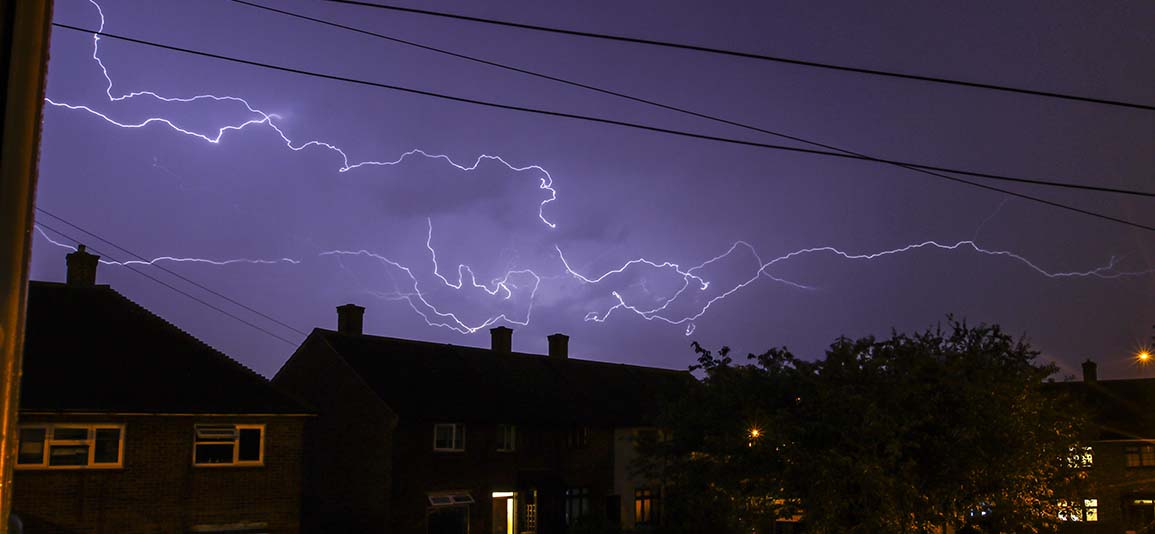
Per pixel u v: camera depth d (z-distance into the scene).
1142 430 44.06
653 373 49.59
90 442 25.44
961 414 17.95
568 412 39.75
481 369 40.09
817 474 17.56
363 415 33.69
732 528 20.77
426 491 33.34
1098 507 43.53
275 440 28.59
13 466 1.51
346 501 33.25
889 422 17.55
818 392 18.67
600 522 32.81
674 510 23.94
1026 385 18.89
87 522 24.95
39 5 1.62
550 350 45.94
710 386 20.42
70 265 30.14
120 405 25.78
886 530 17.02
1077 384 50.12
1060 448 19.52
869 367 18.75
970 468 17.72
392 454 32.47
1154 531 38.59
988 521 18.98
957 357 18.75
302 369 36.06
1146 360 36.59
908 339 19.30
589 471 39.78
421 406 33.81
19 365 1.52
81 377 26.25
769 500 18.66
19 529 1.47
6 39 1.56
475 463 35.22
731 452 19.12
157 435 26.48
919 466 18.08
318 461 34.44
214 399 27.72
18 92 1.56
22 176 1.56
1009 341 19.75
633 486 41.44
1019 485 18.34
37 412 24.52
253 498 27.84
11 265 1.52
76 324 28.28
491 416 35.81
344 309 37.78
